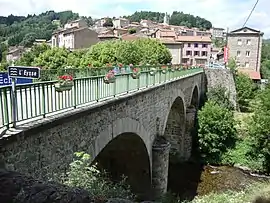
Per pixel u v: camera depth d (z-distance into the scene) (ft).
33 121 19.38
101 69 49.73
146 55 135.54
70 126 22.43
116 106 31.32
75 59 105.81
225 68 145.59
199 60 258.98
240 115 120.88
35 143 18.53
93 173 24.77
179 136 90.12
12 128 17.74
